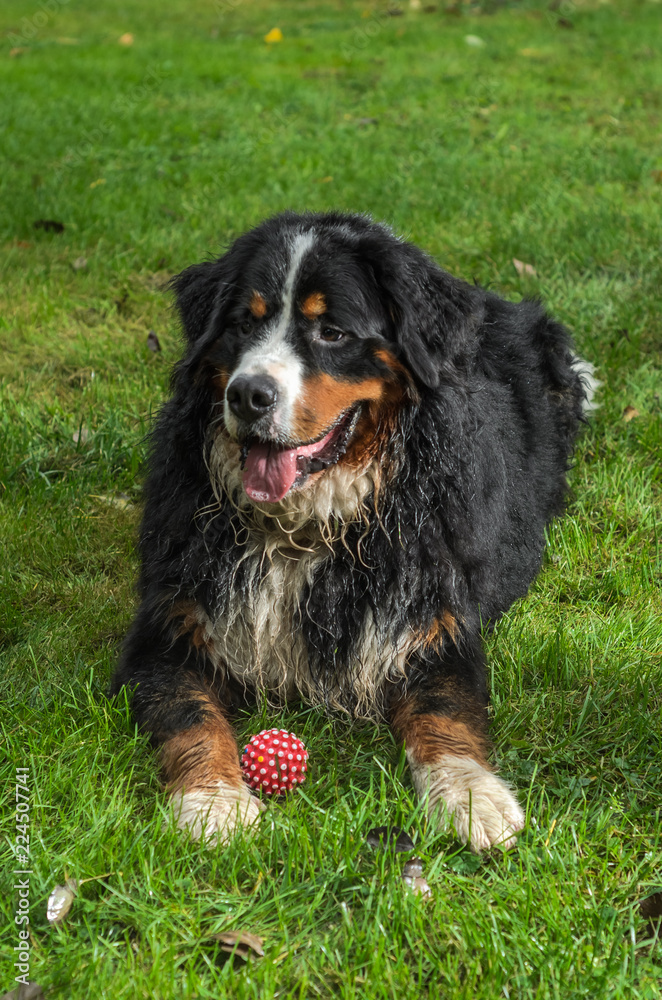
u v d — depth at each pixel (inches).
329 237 133.3
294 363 127.6
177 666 132.5
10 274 278.1
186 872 106.7
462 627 138.0
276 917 101.0
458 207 320.5
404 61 536.4
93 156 369.4
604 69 508.4
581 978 93.4
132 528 181.6
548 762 125.2
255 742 120.1
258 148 386.0
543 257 282.5
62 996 91.7
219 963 97.4
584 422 207.0
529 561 166.1
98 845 107.5
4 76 500.7
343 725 135.6
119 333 252.7
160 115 428.8
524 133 404.8
